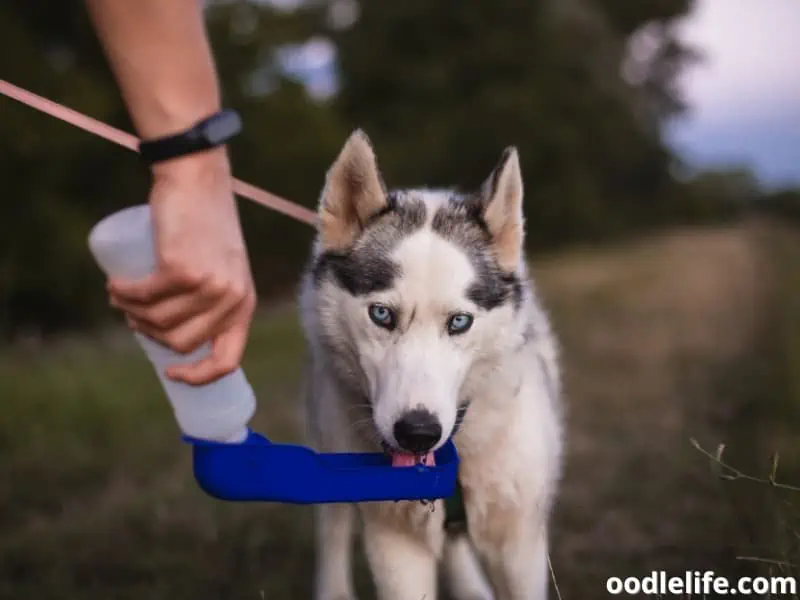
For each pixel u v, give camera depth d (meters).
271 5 7.00
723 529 1.43
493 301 1.09
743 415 2.08
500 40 10.27
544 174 10.27
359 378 1.12
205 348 0.84
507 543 1.16
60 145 4.70
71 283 4.94
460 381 1.07
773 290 3.99
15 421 2.25
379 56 10.41
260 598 1.41
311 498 0.94
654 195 12.80
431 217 1.11
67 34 5.34
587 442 2.14
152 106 0.79
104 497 1.85
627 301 4.78
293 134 6.74
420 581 1.15
